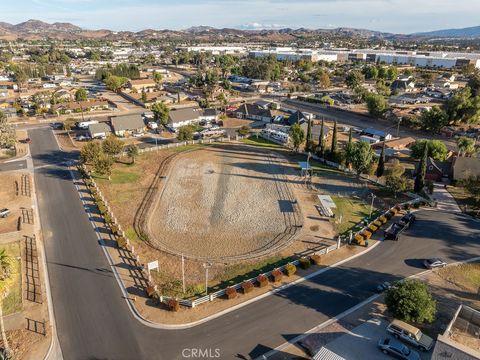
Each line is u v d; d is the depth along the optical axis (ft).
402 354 99.45
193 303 120.78
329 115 411.95
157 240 163.53
